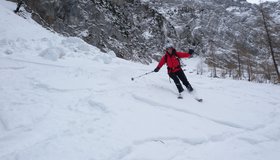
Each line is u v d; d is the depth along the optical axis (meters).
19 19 14.21
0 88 4.89
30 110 4.08
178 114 4.59
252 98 6.55
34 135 3.36
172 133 3.70
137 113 4.37
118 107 4.52
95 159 2.90
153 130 3.75
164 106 5.00
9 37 9.95
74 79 6.16
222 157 3.20
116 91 5.58
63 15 20.53
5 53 7.98
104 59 9.82
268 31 21.50
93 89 5.51
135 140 3.38
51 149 3.02
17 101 4.39
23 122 3.68
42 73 6.30
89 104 4.62
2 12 14.04
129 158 2.96
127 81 6.64
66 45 10.74
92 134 3.48
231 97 6.41
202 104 5.41
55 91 5.14
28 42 9.71
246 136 3.85
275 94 7.49
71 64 8.04
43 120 3.80
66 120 3.89
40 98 4.66
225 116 4.71
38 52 8.98
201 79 9.27
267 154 3.35
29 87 5.21
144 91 5.79
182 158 3.09
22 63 6.98
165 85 6.75
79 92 5.24
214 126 4.16
